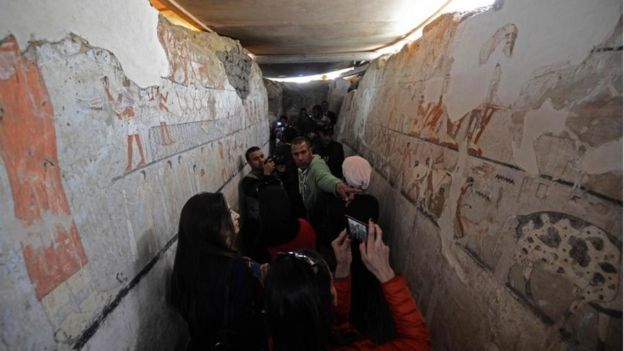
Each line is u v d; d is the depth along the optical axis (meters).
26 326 0.77
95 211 1.09
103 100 1.17
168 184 1.79
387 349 0.92
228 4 2.94
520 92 1.23
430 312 1.79
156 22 1.74
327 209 2.34
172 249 1.78
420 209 2.12
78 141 1.02
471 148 1.56
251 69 5.02
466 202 1.53
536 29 1.20
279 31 4.10
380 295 1.91
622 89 0.81
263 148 6.48
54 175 0.90
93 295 1.05
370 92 4.96
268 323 0.85
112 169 1.21
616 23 0.85
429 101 2.30
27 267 0.78
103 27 1.21
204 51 2.74
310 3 2.96
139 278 1.39
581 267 0.86
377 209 2.07
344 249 1.29
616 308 0.76
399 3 2.99
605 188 0.82
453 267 1.58
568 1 1.05
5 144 0.75
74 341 0.94
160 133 1.71
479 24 1.70
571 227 0.91
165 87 1.81
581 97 0.93
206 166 2.60
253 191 2.94
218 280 1.29
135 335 1.32
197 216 1.33
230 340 1.30
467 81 1.72
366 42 4.93
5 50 0.76
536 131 1.10
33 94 0.84
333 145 3.95
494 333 1.20
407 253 2.27
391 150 3.18
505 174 1.25
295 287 0.81
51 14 0.93
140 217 1.42
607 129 0.83
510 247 1.16
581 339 0.84
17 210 0.77
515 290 1.11
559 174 0.98
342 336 0.95
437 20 2.43
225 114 3.35
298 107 10.00
